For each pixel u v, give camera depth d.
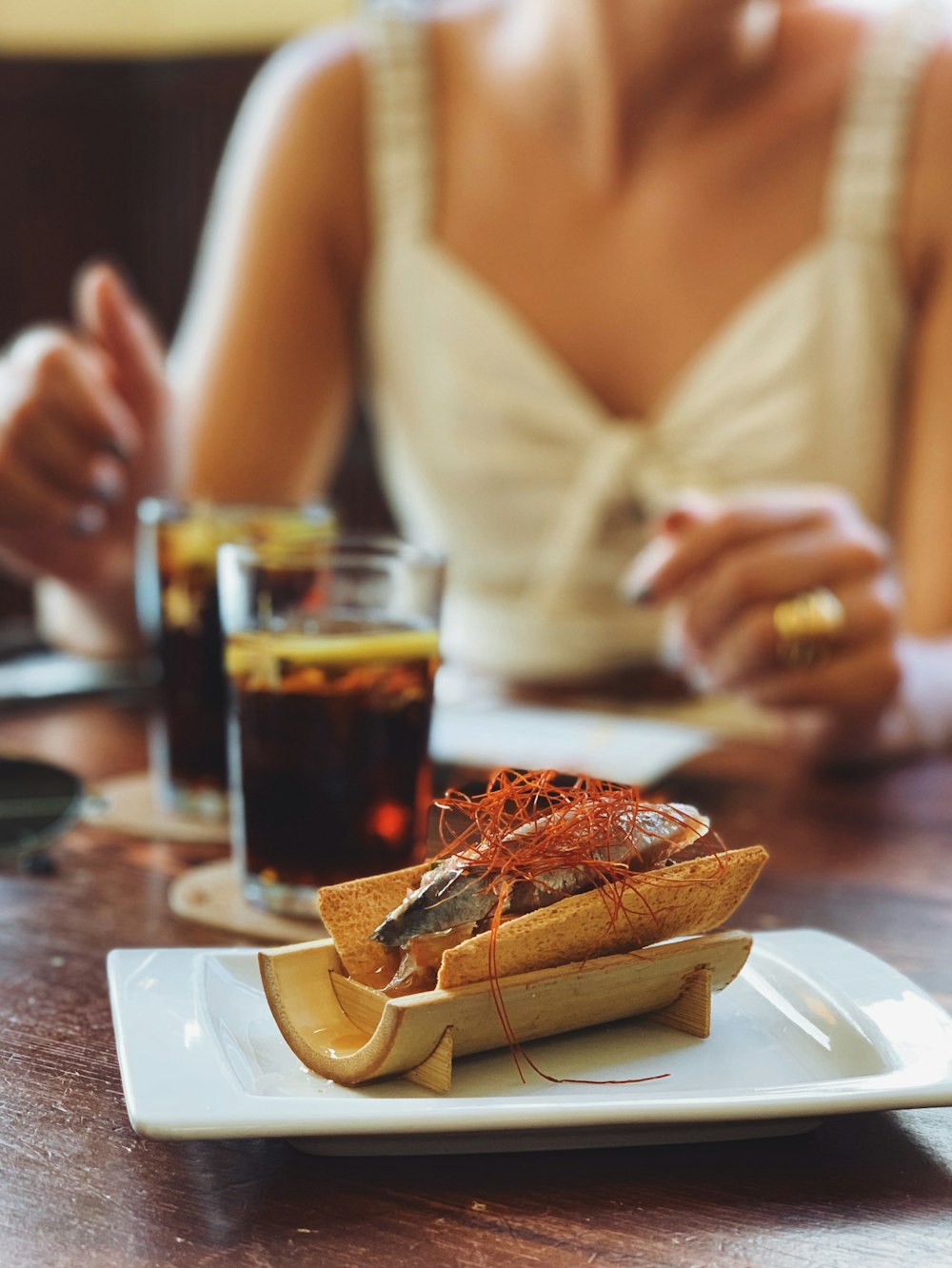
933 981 0.60
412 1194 0.45
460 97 1.48
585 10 1.36
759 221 1.38
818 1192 0.46
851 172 1.36
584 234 1.42
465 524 1.46
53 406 0.98
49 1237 0.43
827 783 0.88
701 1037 0.51
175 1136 0.43
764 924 0.65
